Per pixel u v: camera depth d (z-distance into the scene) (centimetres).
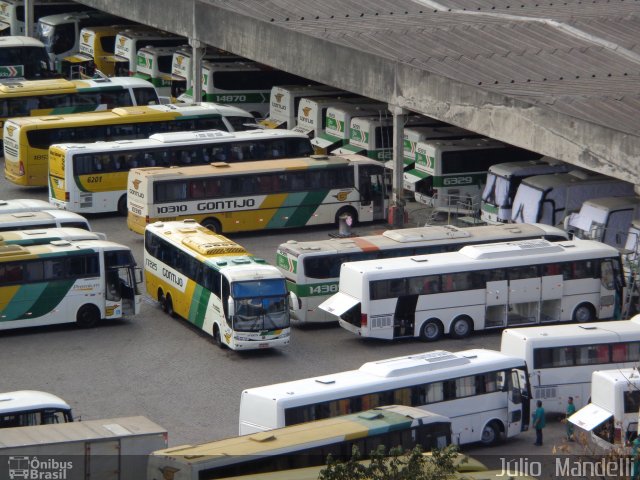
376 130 19825
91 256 14212
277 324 13438
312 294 14438
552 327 12575
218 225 17362
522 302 14462
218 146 18750
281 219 17738
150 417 11712
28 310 14000
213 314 13750
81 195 18088
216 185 17225
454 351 13712
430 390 11344
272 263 16300
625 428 11269
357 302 13775
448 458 8319
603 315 14900
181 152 18525
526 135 15400
